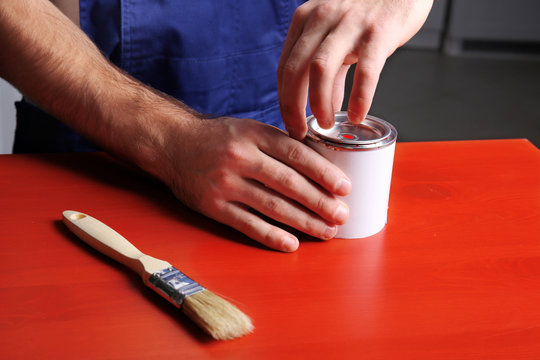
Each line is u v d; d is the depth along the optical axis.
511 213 0.76
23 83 0.88
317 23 0.68
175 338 0.54
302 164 0.66
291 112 0.68
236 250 0.68
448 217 0.75
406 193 0.81
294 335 0.54
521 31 3.82
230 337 0.52
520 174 0.87
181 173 0.75
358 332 0.54
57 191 0.80
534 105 3.13
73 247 0.68
